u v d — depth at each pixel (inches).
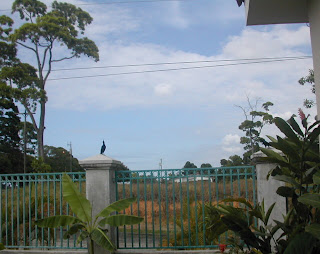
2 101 1152.8
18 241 284.5
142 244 478.0
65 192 244.4
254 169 255.4
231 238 198.8
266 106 943.0
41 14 1236.5
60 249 279.7
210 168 260.4
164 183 269.4
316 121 162.1
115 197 276.7
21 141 1376.7
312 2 187.9
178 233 307.0
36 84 1167.0
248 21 235.5
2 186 291.7
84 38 1219.9
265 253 180.2
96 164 263.7
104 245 232.4
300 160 170.6
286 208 240.7
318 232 134.7
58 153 1801.2
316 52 182.4
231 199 191.6
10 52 1135.6
